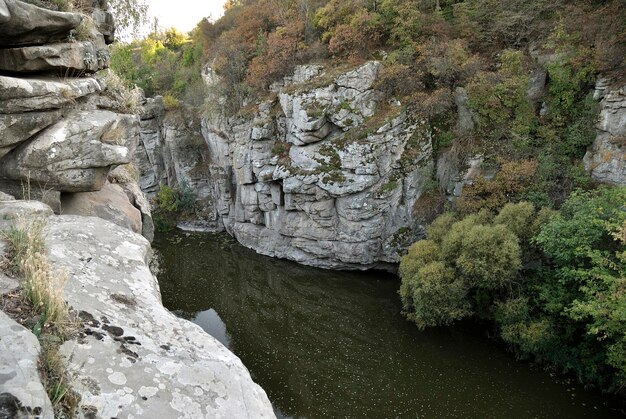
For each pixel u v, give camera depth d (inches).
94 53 321.7
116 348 135.4
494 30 1153.4
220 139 1566.2
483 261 714.2
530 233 748.0
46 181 256.4
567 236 658.8
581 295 676.7
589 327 593.6
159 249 1492.4
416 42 1182.9
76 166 265.7
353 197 1150.3
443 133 1119.0
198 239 1595.7
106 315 149.9
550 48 1064.2
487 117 1065.5
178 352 148.7
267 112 1348.4
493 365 754.2
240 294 1150.3
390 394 706.8
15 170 245.0
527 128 1017.5
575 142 965.8
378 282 1162.6
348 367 791.1
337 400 700.0
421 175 1125.7
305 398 709.9
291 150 1261.1
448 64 1095.0
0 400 92.4
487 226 754.8
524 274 784.9
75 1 350.3
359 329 924.0
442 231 903.1
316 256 1278.3
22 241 163.8
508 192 935.7
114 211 312.0
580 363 694.5
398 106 1143.0
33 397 96.0
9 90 231.3
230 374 147.3
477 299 818.8
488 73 1058.1
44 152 249.6
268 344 887.7
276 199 1322.6
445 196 1080.8
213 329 958.4
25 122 243.1
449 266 809.5
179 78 2091.5
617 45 938.7
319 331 932.6
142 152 1929.1
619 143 882.1
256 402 142.3
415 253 866.8
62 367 115.9
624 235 549.3
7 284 139.5
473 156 1035.9
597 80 957.8
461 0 1316.4
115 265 191.8
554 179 935.7
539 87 1066.7
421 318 844.0
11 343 108.6
